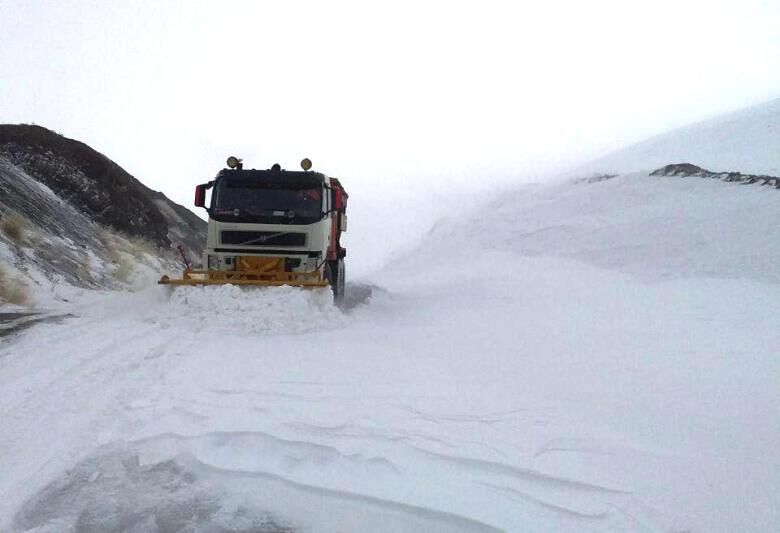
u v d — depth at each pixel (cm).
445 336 830
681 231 1864
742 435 427
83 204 1900
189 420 428
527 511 323
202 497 340
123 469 364
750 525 306
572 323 927
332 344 739
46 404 450
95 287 1205
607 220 2277
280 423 421
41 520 308
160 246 2180
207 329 816
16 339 659
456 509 323
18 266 1001
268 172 1061
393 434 409
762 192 2033
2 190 1298
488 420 447
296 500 339
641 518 315
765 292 1242
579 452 392
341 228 1290
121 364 577
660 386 558
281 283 925
